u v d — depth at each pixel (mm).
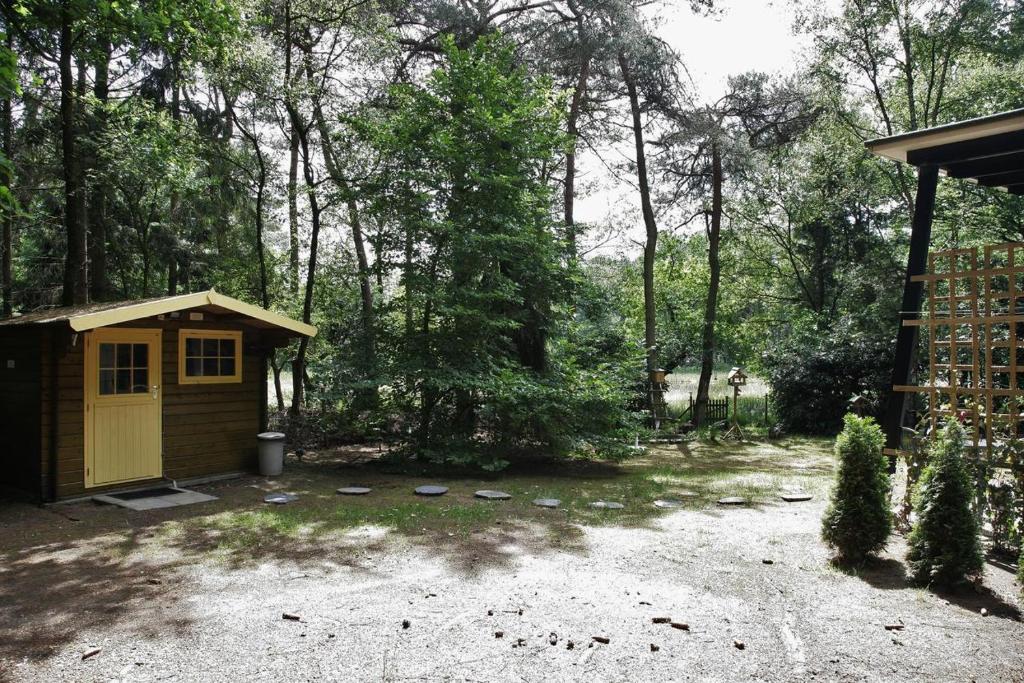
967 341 6102
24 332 8227
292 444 13273
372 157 13852
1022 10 16844
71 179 11000
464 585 5047
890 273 19094
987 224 17359
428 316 11992
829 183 21891
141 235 16625
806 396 18344
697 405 19438
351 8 13742
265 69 12945
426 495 8742
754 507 8086
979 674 3574
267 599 4754
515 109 11688
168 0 10078
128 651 3895
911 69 17156
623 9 15422
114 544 6242
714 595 4805
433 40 16375
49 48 11422
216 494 8672
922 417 6723
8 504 7906
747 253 26016
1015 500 5520
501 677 3570
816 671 3619
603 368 12531
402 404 11375
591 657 3801
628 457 12203
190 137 14664
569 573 5336
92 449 8359
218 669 3664
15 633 4160
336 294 16797
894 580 5094
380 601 4703
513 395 10758
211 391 9695
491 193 11422
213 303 8820
